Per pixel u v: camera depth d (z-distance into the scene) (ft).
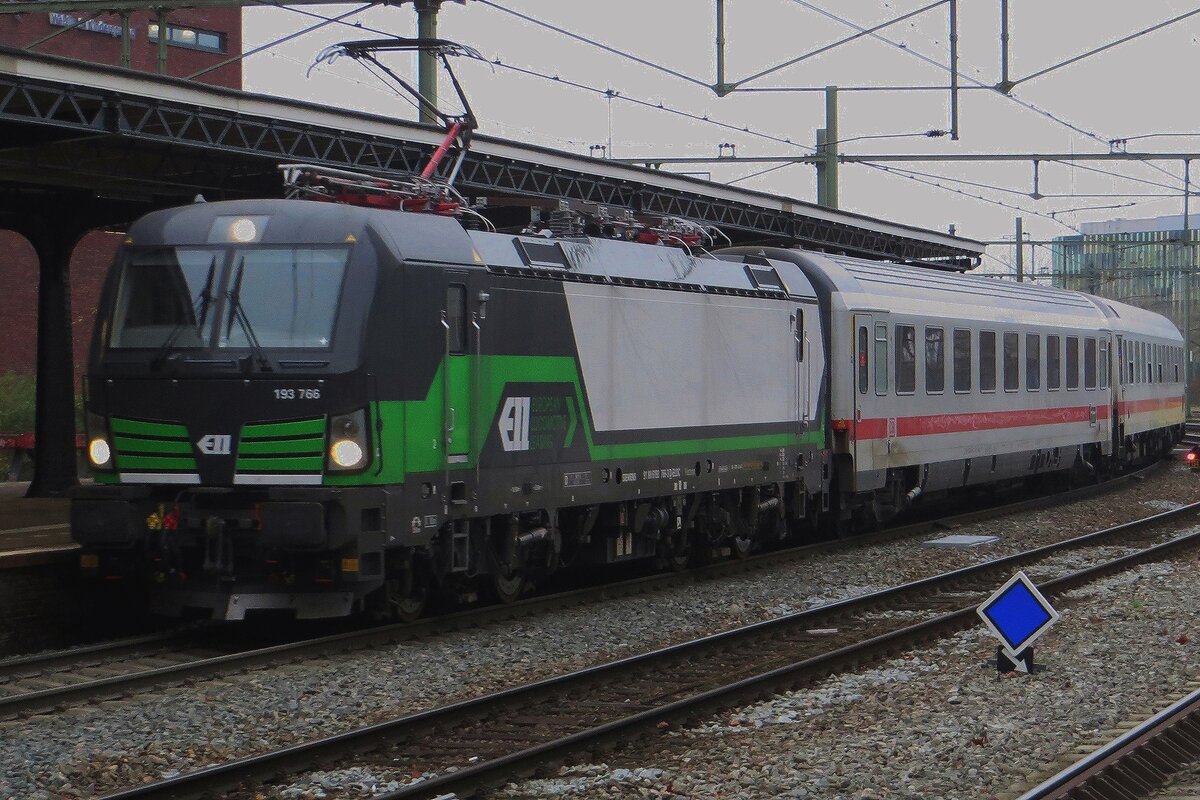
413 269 48.57
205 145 59.67
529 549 57.11
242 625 54.39
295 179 51.49
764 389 70.69
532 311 54.54
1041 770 32.68
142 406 48.44
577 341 57.21
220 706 39.37
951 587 64.49
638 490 61.21
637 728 36.19
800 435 74.18
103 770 33.24
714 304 66.59
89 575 49.80
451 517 50.52
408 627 50.62
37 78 52.90
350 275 47.21
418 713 36.83
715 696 39.27
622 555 62.75
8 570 50.16
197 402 47.67
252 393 47.09
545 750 33.12
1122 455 126.93
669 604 59.72
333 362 46.50
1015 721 37.19
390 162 69.00
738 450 68.39
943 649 48.98
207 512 47.32
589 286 58.03
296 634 52.29
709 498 68.64
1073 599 60.13
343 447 46.57
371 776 32.37
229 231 48.70
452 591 55.11
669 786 31.30
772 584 65.77
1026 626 43.52
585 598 60.08
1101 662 45.42
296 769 32.73
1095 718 37.55
